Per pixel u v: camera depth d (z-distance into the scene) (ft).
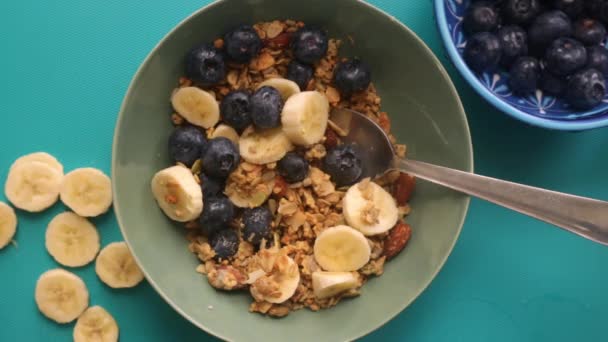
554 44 1.15
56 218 1.22
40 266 1.24
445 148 1.15
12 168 1.22
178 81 1.14
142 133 1.12
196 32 1.10
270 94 1.11
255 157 1.12
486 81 1.19
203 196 1.12
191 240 1.16
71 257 1.22
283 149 1.12
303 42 1.12
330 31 1.17
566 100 1.19
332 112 1.18
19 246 1.23
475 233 1.27
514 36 1.16
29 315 1.24
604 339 1.28
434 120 1.16
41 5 1.24
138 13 1.24
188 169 1.12
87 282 1.24
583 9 1.19
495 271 1.27
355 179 1.16
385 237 1.17
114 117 1.24
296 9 1.13
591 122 1.12
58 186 1.23
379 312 1.15
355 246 1.13
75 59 1.24
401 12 1.25
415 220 1.18
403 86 1.18
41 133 1.24
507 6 1.17
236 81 1.15
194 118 1.13
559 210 1.01
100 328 1.22
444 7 1.11
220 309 1.15
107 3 1.24
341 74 1.14
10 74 1.24
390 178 1.18
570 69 1.15
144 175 1.13
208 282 1.16
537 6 1.16
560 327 1.28
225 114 1.12
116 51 1.24
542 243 1.27
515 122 1.27
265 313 1.15
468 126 1.19
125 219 1.09
